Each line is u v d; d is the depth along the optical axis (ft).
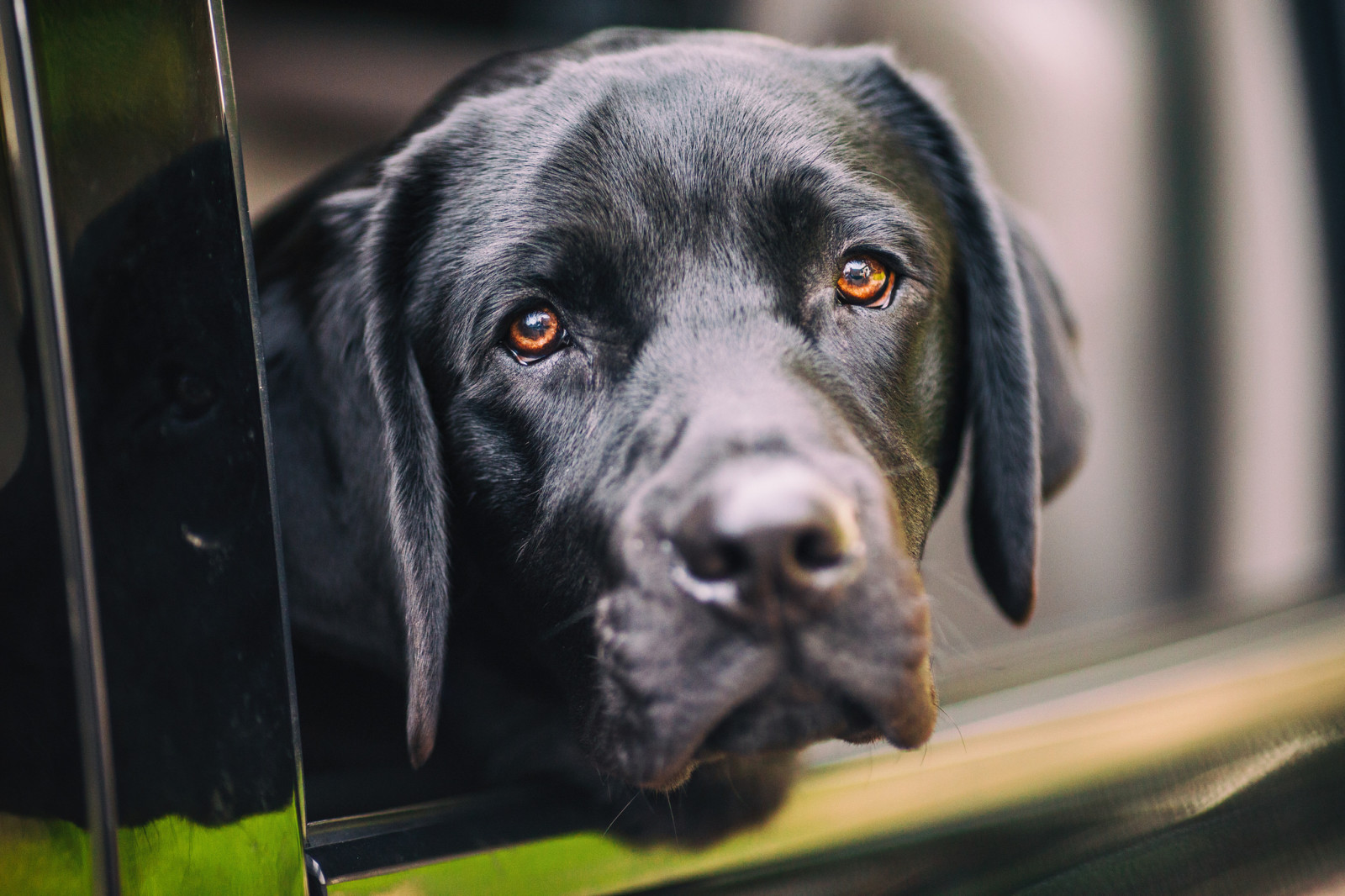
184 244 3.51
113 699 3.19
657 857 4.63
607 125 5.90
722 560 4.33
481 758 6.10
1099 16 10.74
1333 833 6.11
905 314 6.13
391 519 5.83
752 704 4.51
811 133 6.03
